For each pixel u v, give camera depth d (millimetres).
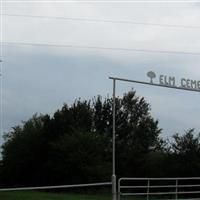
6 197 43406
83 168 74250
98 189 55969
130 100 105750
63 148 75812
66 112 84375
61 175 75938
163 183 50406
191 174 63000
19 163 85250
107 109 103062
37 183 79188
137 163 77875
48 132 83062
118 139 97500
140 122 105500
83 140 76250
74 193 53688
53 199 40156
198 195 43031
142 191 50438
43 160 82750
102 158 77938
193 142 64438
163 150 86250
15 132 89250
